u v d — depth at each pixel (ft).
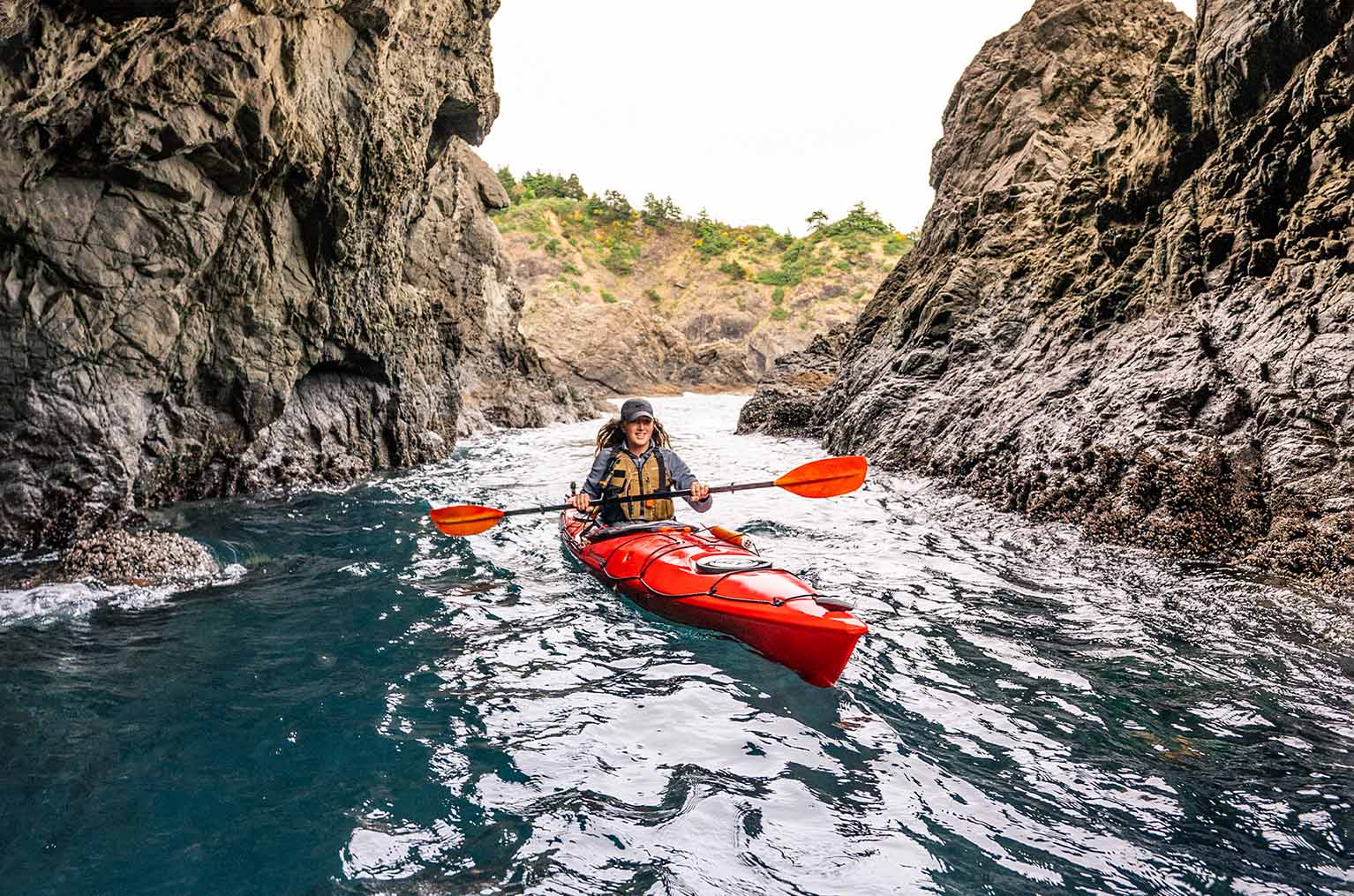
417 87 34.76
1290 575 16.44
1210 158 27.96
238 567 19.29
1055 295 33.60
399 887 7.76
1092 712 11.55
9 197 18.45
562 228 352.69
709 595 14.10
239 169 23.26
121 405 21.66
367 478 33.96
